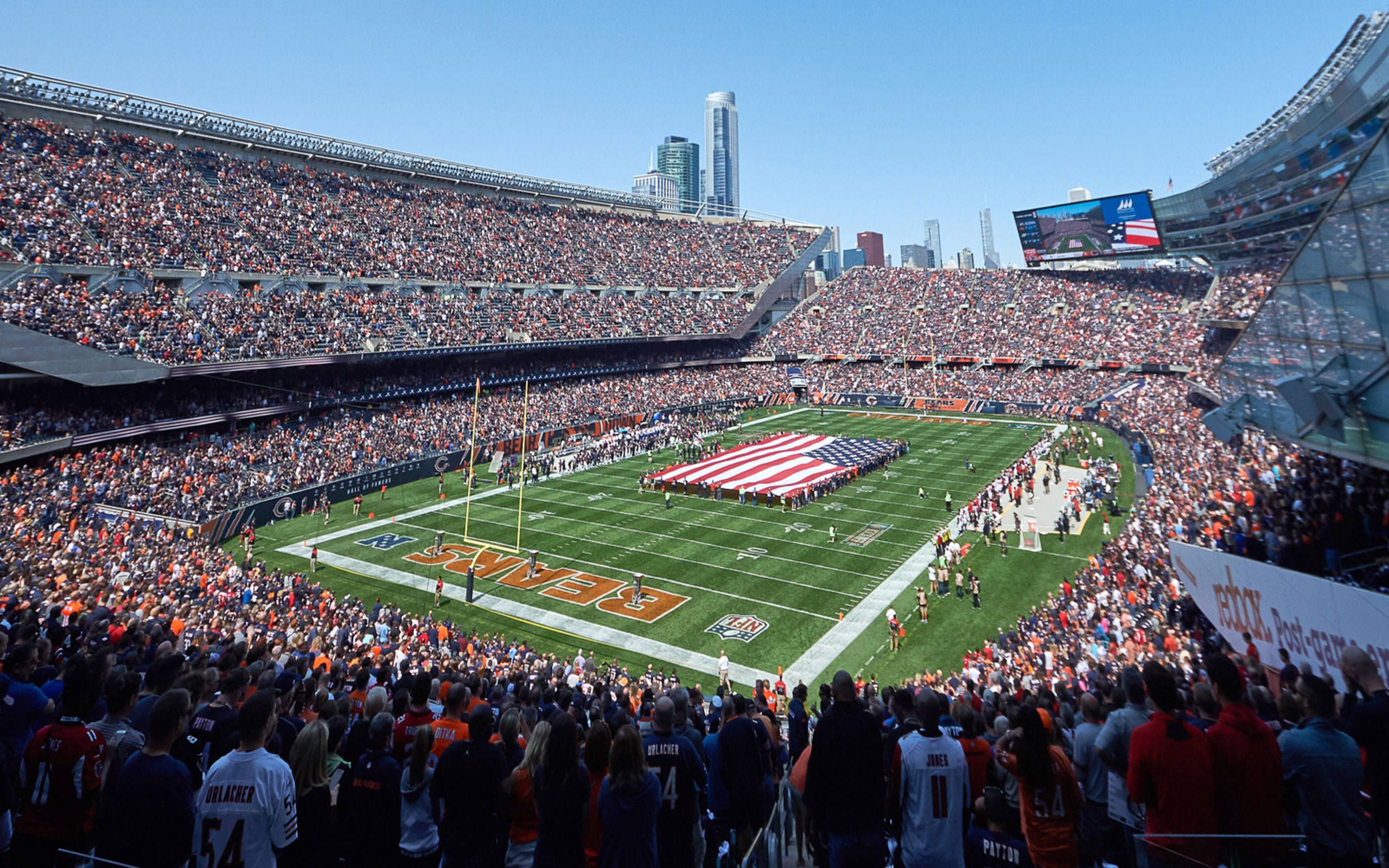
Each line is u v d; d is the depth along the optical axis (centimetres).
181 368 4891
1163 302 9294
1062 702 1291
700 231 12156
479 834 651
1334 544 1947
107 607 1881
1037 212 10238
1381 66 4091
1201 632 2161
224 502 4450
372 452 5706
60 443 4241
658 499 5366
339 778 857
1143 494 4844
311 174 7662
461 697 827
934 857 613
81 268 4838
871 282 12306
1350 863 559
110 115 6225
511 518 4872
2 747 732
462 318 7381
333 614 2948
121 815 564
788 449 6506
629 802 593
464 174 9400
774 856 817
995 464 6138
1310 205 5988
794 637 3038
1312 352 1869
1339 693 1441
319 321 6097
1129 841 695
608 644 2991
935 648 2902
